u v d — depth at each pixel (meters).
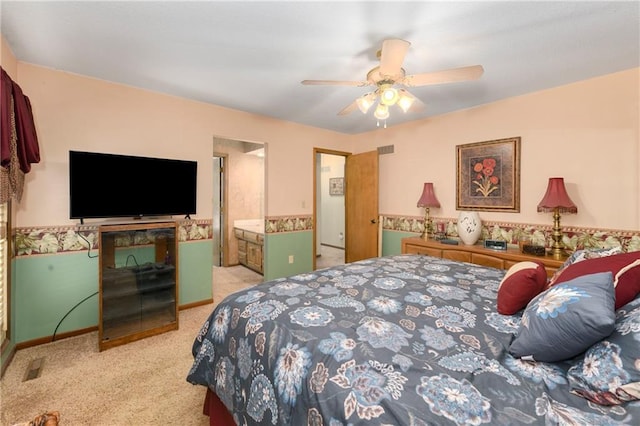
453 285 1.78
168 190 2.88
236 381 1.27
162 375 2.03
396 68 1.87
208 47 2.14
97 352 2.33
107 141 2.75
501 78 2.67
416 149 4.08
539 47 2.13
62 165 2.54
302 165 4.36
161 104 3.05
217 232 5.45
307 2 1.64
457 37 2.00
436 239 3.63
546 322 1.02
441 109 3.58
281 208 4.15
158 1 1.64
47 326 2.50
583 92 2.70
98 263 2.54
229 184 5.27
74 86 2.58
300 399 0.98
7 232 2.20
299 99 3.22
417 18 1.78
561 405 0.80
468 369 0.95
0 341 2.08
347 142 4.96
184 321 2.94
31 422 0.78
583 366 0.91
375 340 1.11
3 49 2.02
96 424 1.58
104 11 1.72
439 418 0.75
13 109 1.96
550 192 2.71
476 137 3.45
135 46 2.13
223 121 3.52
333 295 1.59
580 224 2.74
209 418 1.58
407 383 0.88
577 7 1.69
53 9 1.70
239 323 1.38
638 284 1.13
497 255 2.89
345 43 2.08
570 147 2.79
